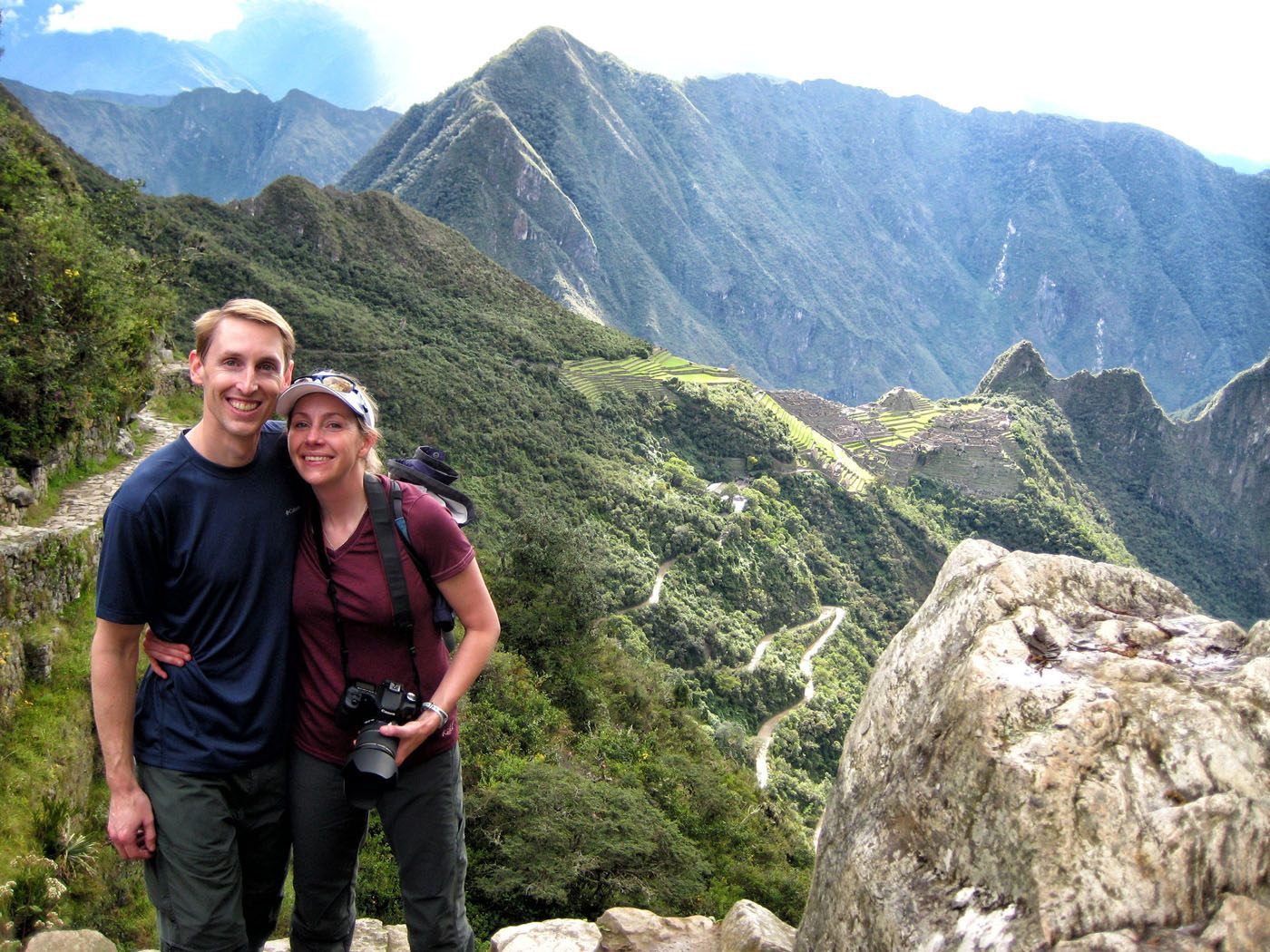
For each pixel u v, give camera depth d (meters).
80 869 8.73
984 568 3.15
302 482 3.02
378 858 13.09
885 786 2.86
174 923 2.89
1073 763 2.26
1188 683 2.40
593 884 13.66
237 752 2.90
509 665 22.77
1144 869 2.08
